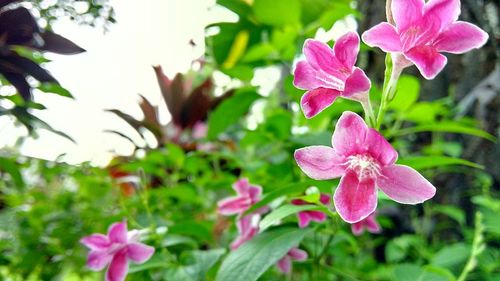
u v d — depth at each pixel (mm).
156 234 238
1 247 352
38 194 403
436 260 269
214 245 282
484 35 135
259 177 334
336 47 140
